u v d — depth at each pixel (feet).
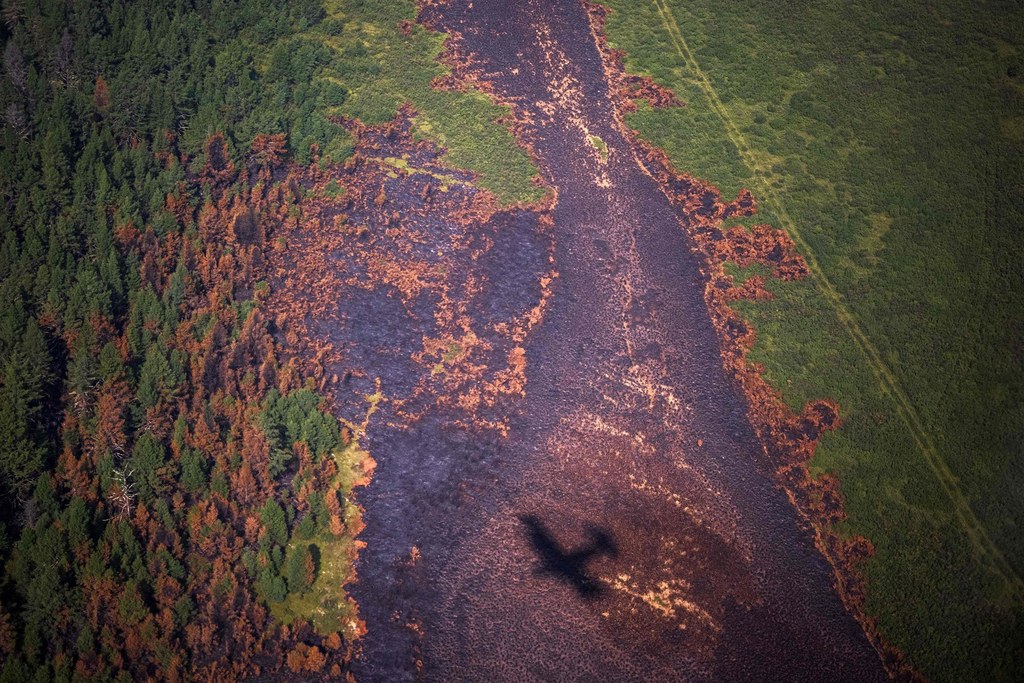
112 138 344.49
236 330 312.91
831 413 325.21
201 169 345.92
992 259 354.33
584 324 341.62
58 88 355.36
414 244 350.02
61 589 264.52
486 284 344.90
